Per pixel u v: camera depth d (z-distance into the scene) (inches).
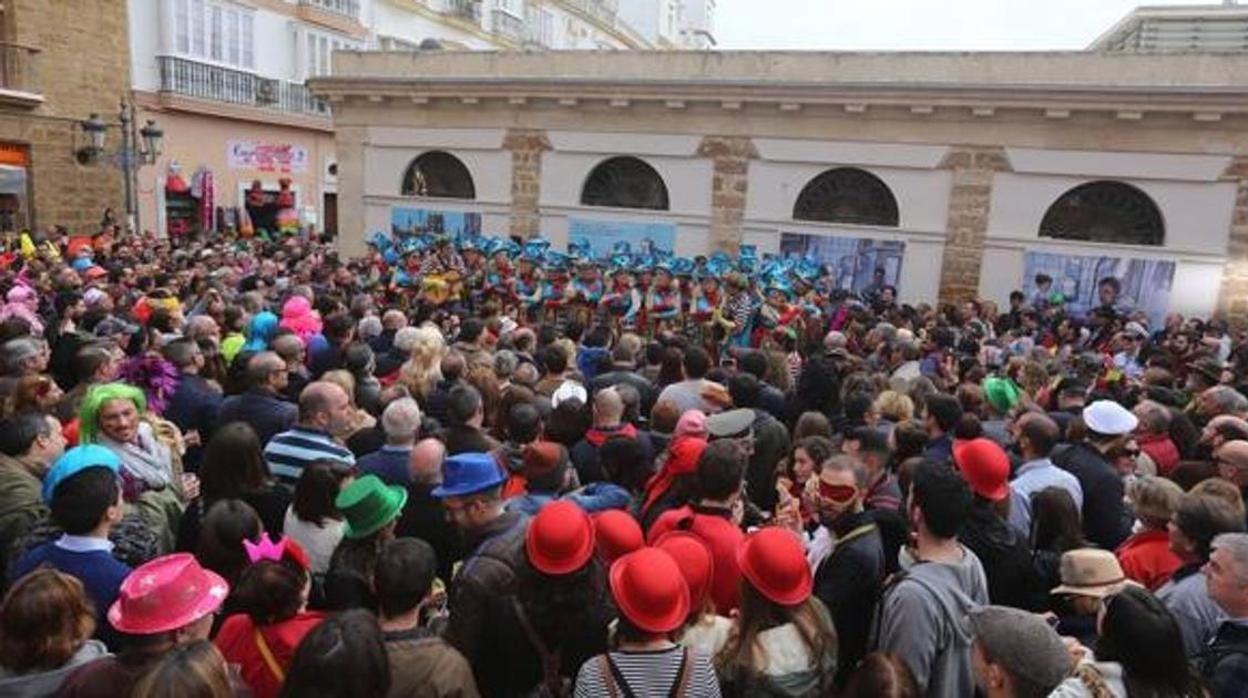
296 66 1027.9
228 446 159.2
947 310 529.3
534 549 123.6
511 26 1418.6
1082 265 585.3
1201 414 268.4
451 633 126.0
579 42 1635.1
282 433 186.7
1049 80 580.4
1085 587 133.2
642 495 185.6
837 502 146.9
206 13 904.9
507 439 212.4
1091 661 100.2
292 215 1036.5
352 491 135.2
